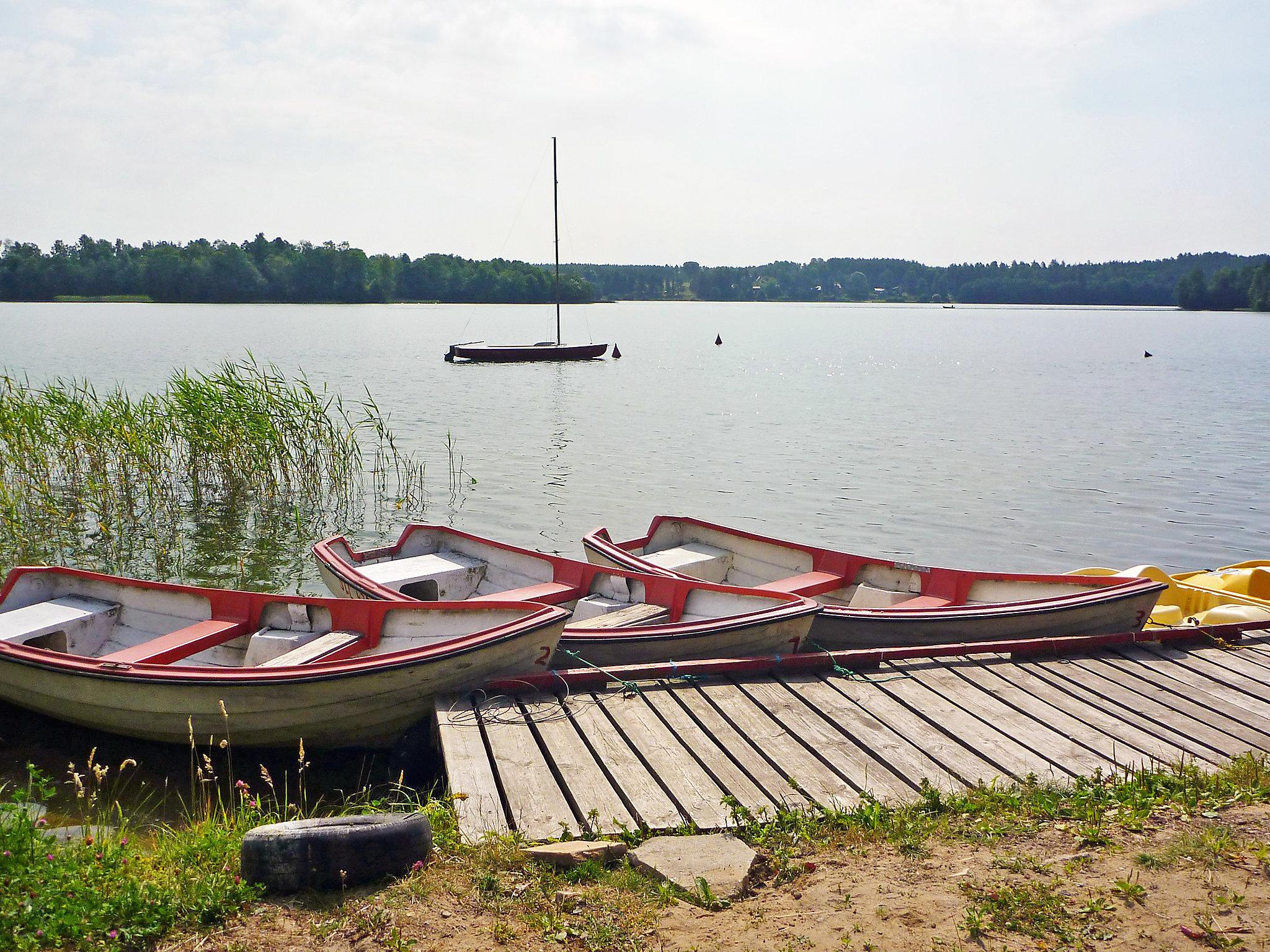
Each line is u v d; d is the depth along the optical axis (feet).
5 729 28.02
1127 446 84.99
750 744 21.67
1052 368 181.27
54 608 32.14
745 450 82.53
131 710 25.50
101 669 25.25
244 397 62.59
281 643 28.48
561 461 76.84
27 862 15.01
